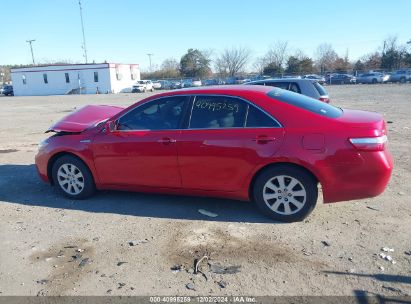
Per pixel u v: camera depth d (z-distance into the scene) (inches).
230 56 2738.7
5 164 319.0
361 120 169.5
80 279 137.9
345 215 183.2
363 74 1841.8
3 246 165.8
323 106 188.2
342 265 139.1
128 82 2559.1
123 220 187.9
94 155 206.4
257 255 149.2
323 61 2738.7
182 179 189.8
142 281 134.9
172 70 3316.9
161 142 188.9
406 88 1326.3
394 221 174.2
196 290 128.3
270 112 174.9
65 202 217.0
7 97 2158.0
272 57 2573.8
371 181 164.4
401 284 126.5
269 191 178.4
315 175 167.8
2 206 214.7
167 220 185.9
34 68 2417.6
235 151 176.2
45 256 155.6
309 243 156.7
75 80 2379.4
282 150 169.6
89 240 167.9
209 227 176.1
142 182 199.3
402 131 410.0
